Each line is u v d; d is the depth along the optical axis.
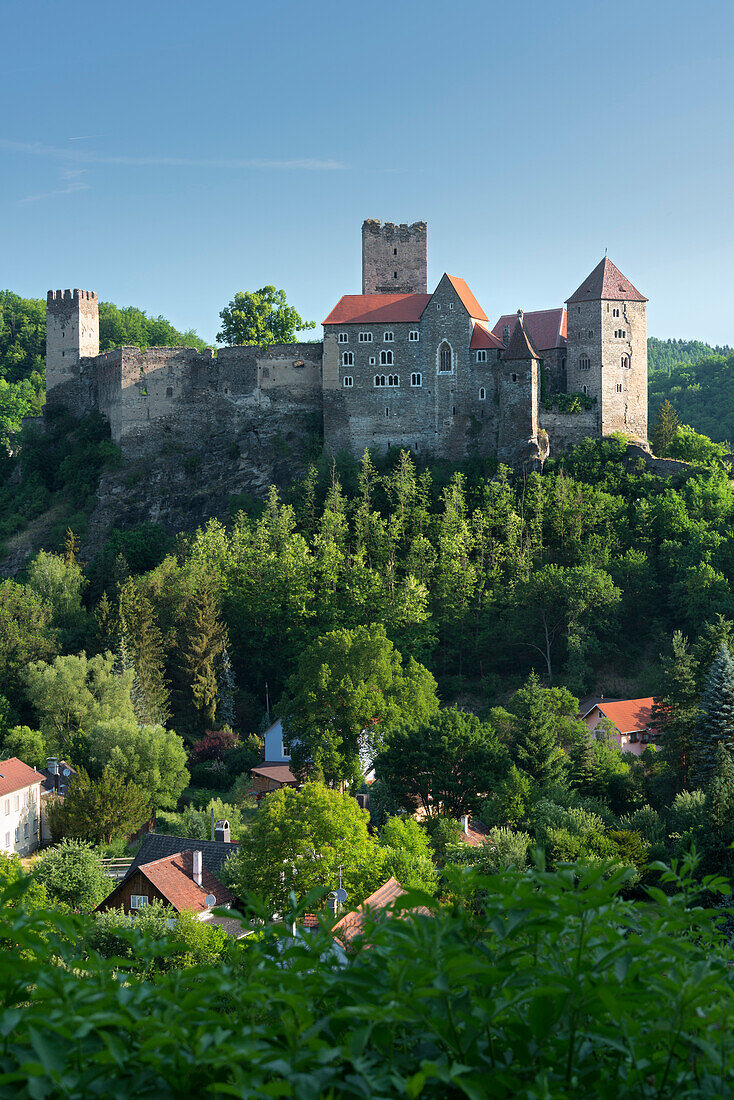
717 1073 8.48
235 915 10.18
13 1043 8.18
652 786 75.00
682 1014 8.39
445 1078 7.37
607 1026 8.66
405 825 55.56
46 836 77.94
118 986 8.70
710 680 74.44
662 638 110.56
